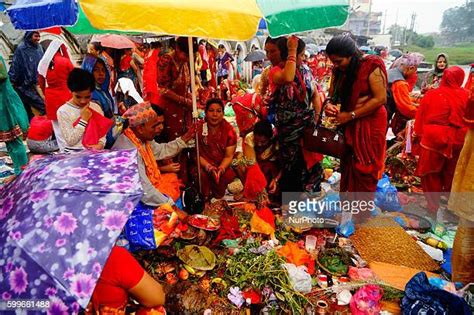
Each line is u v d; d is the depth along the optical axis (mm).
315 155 3832
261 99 4648
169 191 3217
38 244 1453
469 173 2557
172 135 4270
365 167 3270
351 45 3049
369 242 3307
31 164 1877
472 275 2693
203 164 3902
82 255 1468
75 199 1608
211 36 2279
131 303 2092
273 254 2869
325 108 3365
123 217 1601
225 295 2564
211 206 3436
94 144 3080
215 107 3719
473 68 2699
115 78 6188
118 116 5820
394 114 5566
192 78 3490
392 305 2566
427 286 2465
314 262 3037
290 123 3682
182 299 2416
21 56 5719
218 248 3078
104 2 2082
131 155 1947
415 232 3611
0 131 4387
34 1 2543
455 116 3465
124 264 1786
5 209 1615
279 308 2484
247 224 3432
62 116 3043
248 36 2402
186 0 2271
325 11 2781
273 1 2654
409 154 5133
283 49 3578
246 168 3844
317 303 2584
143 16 2131
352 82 3131
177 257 2754
